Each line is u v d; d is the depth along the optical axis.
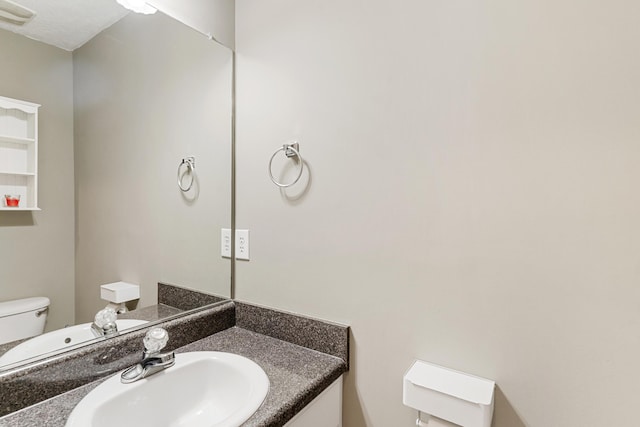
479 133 0.85
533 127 0.79
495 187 0.83
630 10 0.69
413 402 0.82
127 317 1.09
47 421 0.72
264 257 1.26
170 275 1.21
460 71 0.87
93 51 1.03
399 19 0.96
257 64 1.27
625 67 0.69
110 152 1.07
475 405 0.74
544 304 0.78
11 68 0.87
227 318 1.29
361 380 1.05
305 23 1.14
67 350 0.90
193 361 0.99
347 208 1.06
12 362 0.83
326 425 0.99
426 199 0.93
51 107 0.95
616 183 0.71
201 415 0.95
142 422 0.86
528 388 0.80
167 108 1.20
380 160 1.00
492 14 0.83
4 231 0.86
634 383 0.70
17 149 0.89
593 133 0.73
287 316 1.18
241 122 1.32
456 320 0.89
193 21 1.22
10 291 0.87
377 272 1.01
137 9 1.10
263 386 0.87
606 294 0.72
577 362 0.75
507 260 0.82
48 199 0.94
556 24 0.76
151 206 1.16
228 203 1.34
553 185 0.77
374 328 1.02
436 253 0.91
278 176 1.21
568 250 0.76
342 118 1.06
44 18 0.93
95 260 1.03
